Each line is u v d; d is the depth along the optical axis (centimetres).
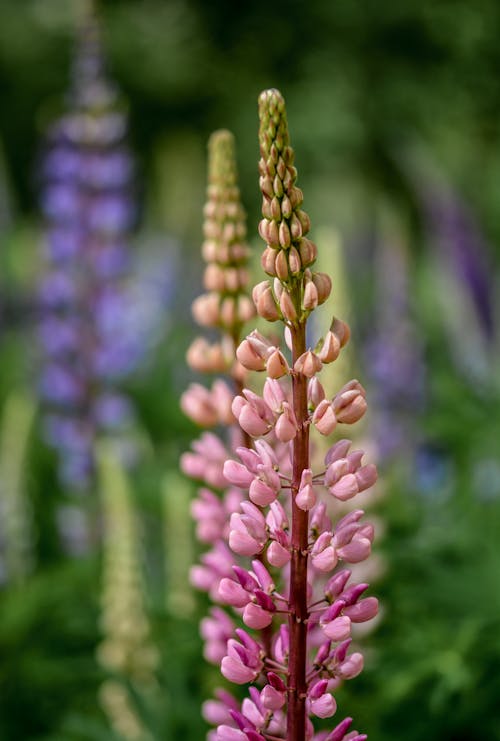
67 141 679
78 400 646
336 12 2416
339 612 195
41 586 454
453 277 739
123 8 2753
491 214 1192
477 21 2288
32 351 799
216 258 258
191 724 359
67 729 380
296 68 2583
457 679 347
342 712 344
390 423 625
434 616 387
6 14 2928
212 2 2661
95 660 418
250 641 204
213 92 2730
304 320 196
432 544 404
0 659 436
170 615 416
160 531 500
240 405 200
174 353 930
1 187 1179
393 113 2333
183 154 1438
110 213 674
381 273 743
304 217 194
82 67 688
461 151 1803
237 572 202
